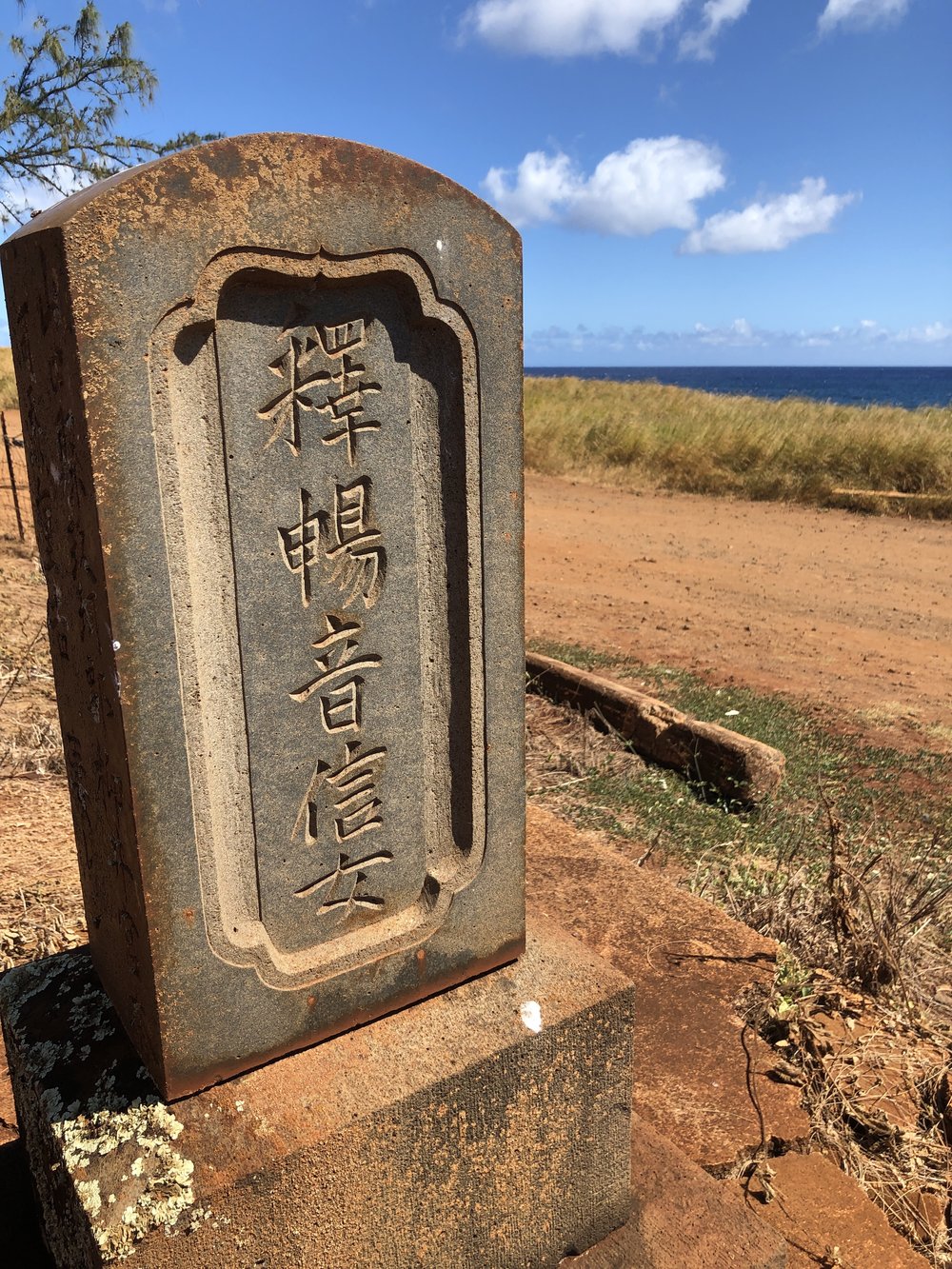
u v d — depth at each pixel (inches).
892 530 428.8
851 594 320.8
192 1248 54.7
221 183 50.9
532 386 903.7
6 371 772.0
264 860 62.5
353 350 58.9
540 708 211.5
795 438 534.9
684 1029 103.7
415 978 70.2
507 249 62.9
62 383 51.6
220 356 54.0
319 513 59.8
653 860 150.3
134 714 53.9
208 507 55.6
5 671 191.6
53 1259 68.1
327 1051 65.7
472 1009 70.3
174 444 53.2
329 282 56.4
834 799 171.8
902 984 111.9
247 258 52.5
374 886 68.3
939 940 128.4
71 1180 55.9
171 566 54.1
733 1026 104.3
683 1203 78.5
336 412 59.1
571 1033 69.9
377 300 59.2
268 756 61.2
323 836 64.9
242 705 59.5
